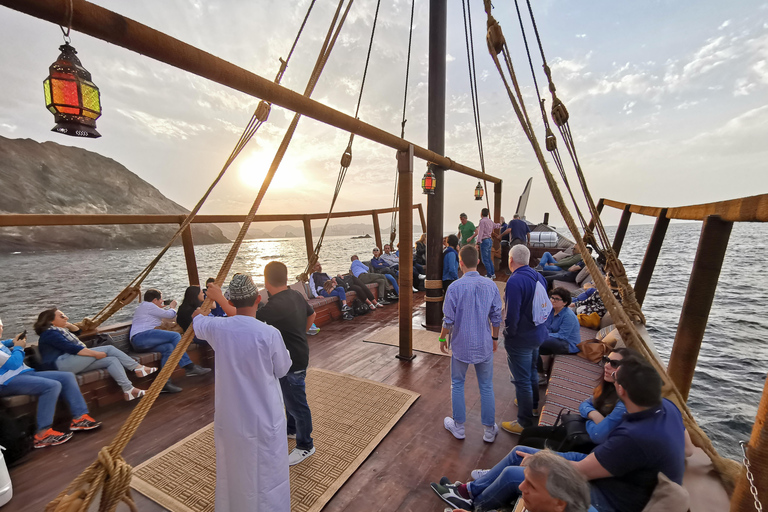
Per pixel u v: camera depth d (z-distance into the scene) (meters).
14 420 2.74
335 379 3.99
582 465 1.57
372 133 3.48
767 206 1.44
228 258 1.82
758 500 1.13
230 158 2.09
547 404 2.75
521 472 1.88
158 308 4.05
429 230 5.70
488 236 8.95
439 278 5.75
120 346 3.99
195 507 2.24
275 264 2.57
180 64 1.60
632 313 2.15
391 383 3.92
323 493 2.33
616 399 2.07
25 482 2.49
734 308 11.48
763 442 1.12
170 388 3.74
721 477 1.64
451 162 5.56
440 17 5.24
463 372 2.87
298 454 2.64
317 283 6.59
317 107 2.55
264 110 2.08
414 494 2.35
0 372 2.82
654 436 1.41
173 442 2.93
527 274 2.78
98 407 3.41
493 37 1.83
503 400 3.54
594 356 3.45
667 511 1.32
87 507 1.02
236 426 1.76
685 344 2.14
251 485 1.76
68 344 3.21
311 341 5.34
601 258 4.51
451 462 2.65
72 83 1.34
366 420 3.18
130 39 1.36
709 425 5.02
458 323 2.79
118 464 1.12
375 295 7.59
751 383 6.18
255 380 1.78
